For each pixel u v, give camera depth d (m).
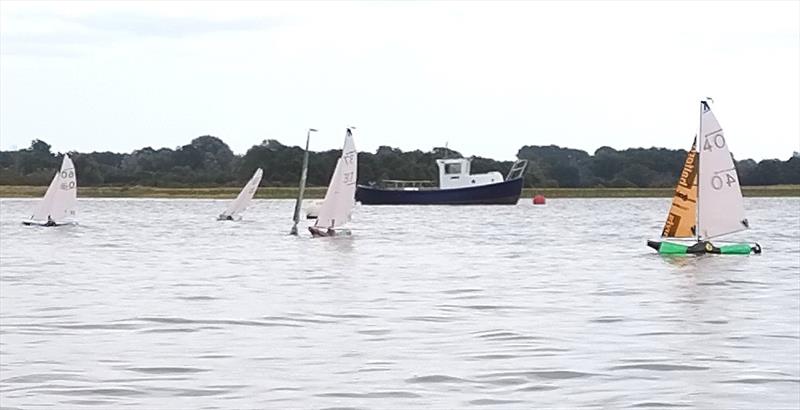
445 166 151.25
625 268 52.09
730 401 21.30
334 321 32.25
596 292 40.81
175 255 61.38
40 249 66.62
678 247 59.56
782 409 20.70
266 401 21.33
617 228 96.19
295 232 81.12
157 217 120.88
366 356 25.97
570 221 110.75
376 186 161.88
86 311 34.56
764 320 32.56
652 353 26.38
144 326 31.11
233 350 26.86
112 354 26.27
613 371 24.12
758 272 49.41
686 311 34.81
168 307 35.62
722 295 39.75
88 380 23.14
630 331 30.17
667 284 44.03
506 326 31.14
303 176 81.81
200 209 149.62
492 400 21.41
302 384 22.80
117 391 22.09
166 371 24.11
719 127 56.28
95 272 49.81
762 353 26.41
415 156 195.25
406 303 36.97
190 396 21.70
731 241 75.56
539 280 45.78
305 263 55.31
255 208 150.25
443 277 47.22
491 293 40.34
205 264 54.72
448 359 25.58
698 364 24.89
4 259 58.12
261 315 33.56
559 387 22.55
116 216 123.88
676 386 22.59
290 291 41.06
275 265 54.03
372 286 43.06
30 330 30.30
